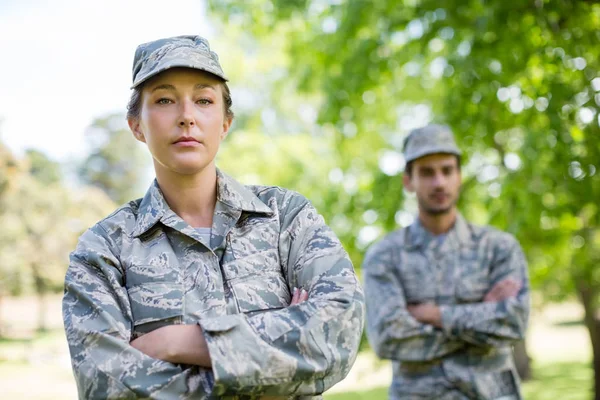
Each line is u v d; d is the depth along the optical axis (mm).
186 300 1854
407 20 6629
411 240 3789
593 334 10414
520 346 14742
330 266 1940
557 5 5473
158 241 1936
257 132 13805
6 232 21906
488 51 5969
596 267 7691
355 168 9805
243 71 14656
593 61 5711
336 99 7438
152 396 1736
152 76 1882
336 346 1806
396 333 3562
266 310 1886
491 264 3695
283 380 1728
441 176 3730
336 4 7531
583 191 5832
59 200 23328
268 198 2082
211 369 1779
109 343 1799
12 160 21625
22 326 25156
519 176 6105
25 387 13977
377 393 11727
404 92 8938
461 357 3535
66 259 23172
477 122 6477
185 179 1957
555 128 5672
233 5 8344
